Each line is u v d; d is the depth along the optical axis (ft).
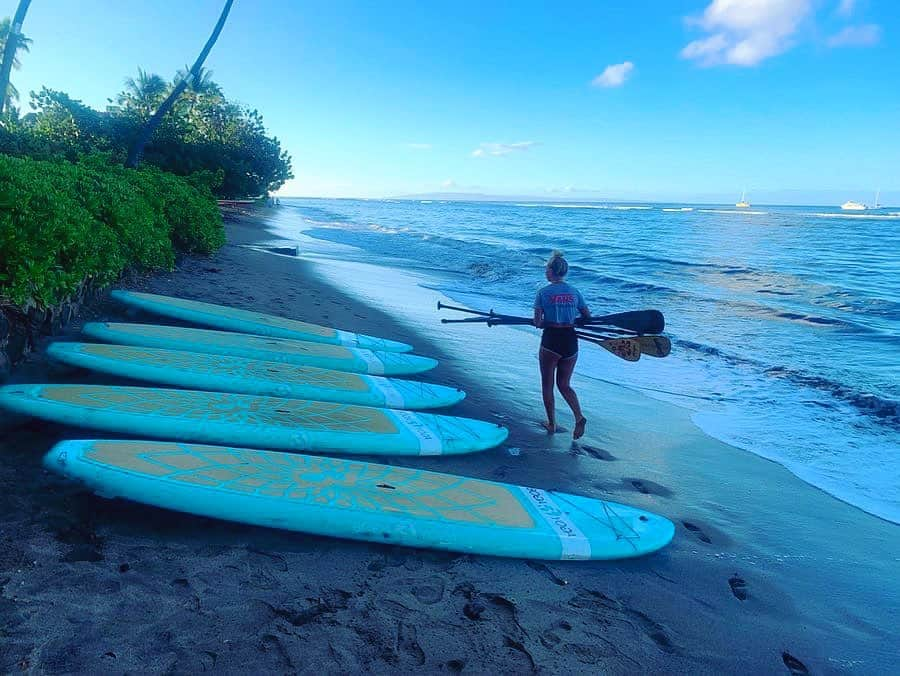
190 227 39.29
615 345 18.35
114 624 7.99
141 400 14.26
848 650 9.92
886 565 12.82
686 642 9.61
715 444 19.40
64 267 18.35
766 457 18.54
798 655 9.66
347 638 8.48
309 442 14.29
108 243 22.56
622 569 11.54
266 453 12.84
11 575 8.51
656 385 25.82
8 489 10.64
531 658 8.66
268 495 11.03
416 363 22.80
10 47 61.46
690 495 15.48
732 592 11.26
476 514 11.89
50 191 17.30
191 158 98.84
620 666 8.79
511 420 19.57
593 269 65.67
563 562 11.44
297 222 130.21
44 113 81.97
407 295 42.65
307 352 21.63
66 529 9.88
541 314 18.20
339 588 9.61
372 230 121.90
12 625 7.61
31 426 13.24
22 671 6.95
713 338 35.14
